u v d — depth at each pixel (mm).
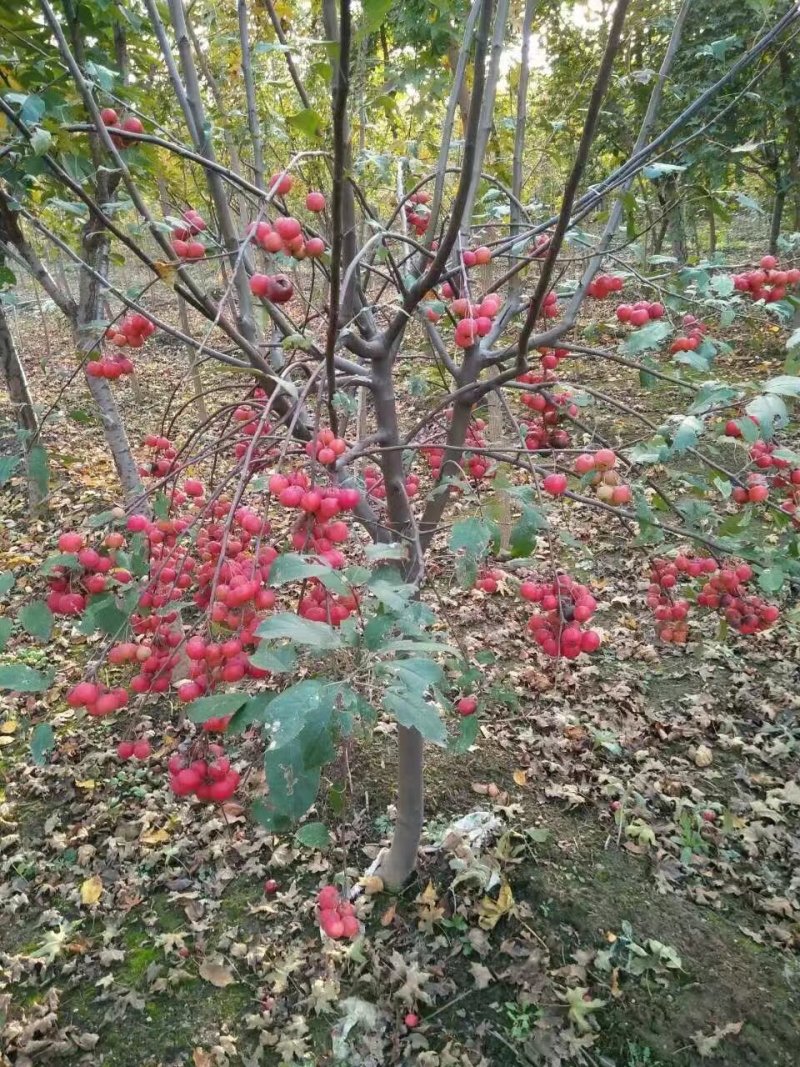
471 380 2129
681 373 2205
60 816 3518
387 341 1968
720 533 1933
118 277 10492
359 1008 2607
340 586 1083
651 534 1861
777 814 3314
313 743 967
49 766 3771
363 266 2135
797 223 7711
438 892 2996
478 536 1432
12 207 1783
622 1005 2588
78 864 3266
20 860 3279
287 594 3934
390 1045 2533
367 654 1116
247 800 3434
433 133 4023
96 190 2504
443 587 4871
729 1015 2537
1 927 3033
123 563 1542
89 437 7551
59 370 10070
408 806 2807
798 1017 2516
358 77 1522
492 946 2814
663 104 5629
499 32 1943
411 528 1938
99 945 2943
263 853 3270
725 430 1842
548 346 2059
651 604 2221
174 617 1563
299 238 1460
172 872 3195
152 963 2848
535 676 4199
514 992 2654
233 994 2732
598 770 3602
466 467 2584
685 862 3102
